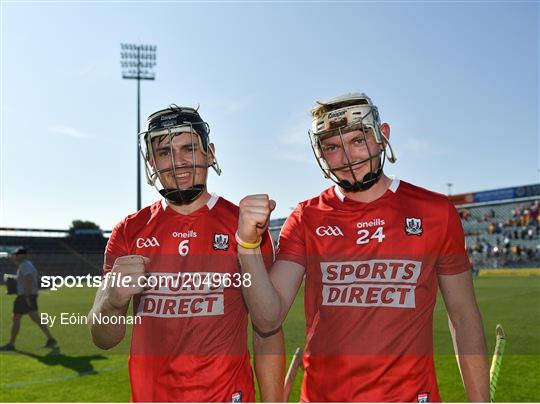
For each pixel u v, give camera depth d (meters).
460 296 2.04
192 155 2.12
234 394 2.11
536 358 5.72
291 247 2.08
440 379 4.88
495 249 34.84
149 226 2.24
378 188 2.09
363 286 1.97
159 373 2.11
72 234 19.48
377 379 1.90
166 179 2.15
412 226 2.01
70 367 5.72
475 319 2.04
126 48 33.38
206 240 2.20
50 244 19.78
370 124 2.01
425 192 2.10
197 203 2.25
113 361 5.98
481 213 39.19
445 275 2.06
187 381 2.09
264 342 2.21
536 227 35.81
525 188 34.31
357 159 2.01
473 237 38.25
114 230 2.30
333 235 2.04
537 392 4.46
